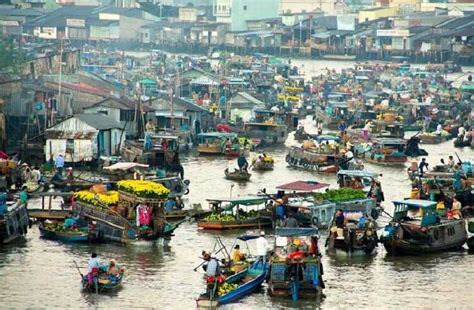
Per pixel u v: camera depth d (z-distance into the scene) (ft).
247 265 288.51
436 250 327.47
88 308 268.00
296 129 629.51
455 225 333.83
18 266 302.66
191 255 318.65
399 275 302.86
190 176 470.39
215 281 272.72
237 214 354.54
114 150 496.23
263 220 354.13
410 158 542.16
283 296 277.03
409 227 324.60
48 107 538.06
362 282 295.28
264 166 494.59
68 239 329.31
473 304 278.67
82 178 427.33
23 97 536.01
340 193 361.51
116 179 419.33
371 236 322.75
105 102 544.21
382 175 479.00
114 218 328.08
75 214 339.57
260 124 586.45
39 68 642.63
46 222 341.21
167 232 329.52
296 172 489.26
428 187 408.26
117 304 271.28
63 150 473.67
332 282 294.25
